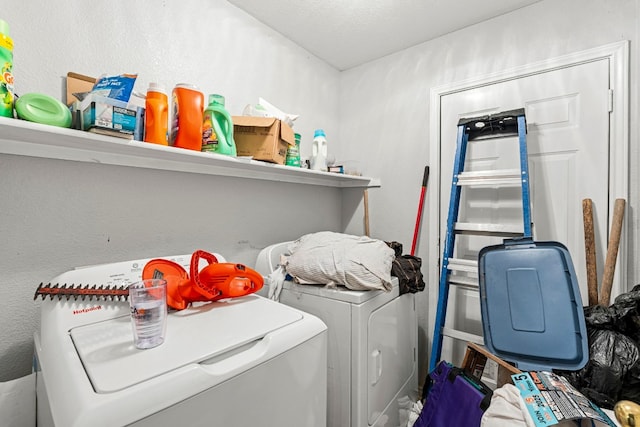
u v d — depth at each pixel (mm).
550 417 918
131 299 757
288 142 1473
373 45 2062
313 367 921
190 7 1427
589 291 1389
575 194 1535
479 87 1820
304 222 2088
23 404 873
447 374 1352
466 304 1857
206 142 1188
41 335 814
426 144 2031
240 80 1655
